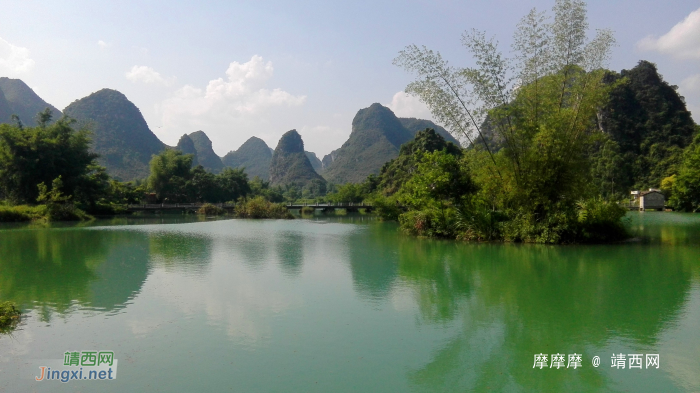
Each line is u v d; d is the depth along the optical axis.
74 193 45.47
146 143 149.75
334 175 183.88
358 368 6.07
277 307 9.19
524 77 19.75
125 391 5.39
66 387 5.52
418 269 13.69
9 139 42.53
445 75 21.08
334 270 13.59
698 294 10.10
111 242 21.14
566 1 18.58
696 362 6.23
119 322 8.12
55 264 14.48
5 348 6.83
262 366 6.14
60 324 8.00
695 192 48.59
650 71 80.38
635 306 9.12
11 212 35.31
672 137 69.31
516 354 6.58
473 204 21.84
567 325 7.91
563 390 5.45
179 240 22.58
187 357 6.46
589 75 19.16
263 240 22.92
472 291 10.61
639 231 25.61
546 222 19.73
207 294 10.30
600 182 65.50
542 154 19.17
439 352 6.66
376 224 37.75
